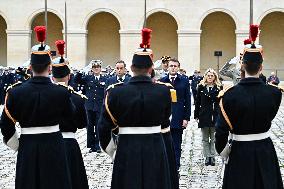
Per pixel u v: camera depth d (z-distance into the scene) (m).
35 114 10.80
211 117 20.20
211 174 19.28
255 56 10.70
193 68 71.81
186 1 71.62
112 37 76.69
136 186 10.41
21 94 10.82
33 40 75.88
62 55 12.74
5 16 72.94
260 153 10.63
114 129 11.00
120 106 10.66
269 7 70.81
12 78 50.06
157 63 22.81
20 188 10.70
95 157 22.81
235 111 10.53
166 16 75.62
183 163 21.53
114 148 11.17
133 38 72.06
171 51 75.88
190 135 30.72
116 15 72.31
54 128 11.10
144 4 69.06
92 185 17.55
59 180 10.91
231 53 75.31
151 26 75.94
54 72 12.68
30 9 72.88
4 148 25.69
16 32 73.00
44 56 11.00
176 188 13.47
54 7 72.81
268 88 10.76
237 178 10.62
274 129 33.31
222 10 71.31
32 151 10.80
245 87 10.65
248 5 71.00
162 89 11.00
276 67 74.94
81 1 72.56
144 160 10.56
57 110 11.01
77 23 72.75
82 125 13.05
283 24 74.50
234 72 14.45
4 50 77.62
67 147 12.66
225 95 10.66
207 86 20.27
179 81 18.72
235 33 72.81
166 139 13.49
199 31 71.56
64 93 11.14
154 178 10.53
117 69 21.16
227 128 10.62
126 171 10.52
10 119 10.93
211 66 75.69
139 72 10.97
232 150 10.84
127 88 10.77
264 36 75.00
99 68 23.92
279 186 10.82
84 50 72.94
